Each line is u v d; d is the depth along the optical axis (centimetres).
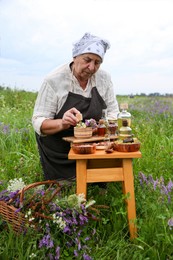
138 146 274
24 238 246
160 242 253
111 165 310
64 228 243
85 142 294
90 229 272
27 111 821
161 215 254
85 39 300
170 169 408
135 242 260
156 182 319
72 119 294
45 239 235
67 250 246
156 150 477
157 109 845
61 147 345
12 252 239
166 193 300
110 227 275
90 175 276
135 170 394
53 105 333
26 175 394
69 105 332
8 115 729
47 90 331
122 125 284
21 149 487
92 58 297
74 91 333
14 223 258
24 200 262
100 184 352
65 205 260
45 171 360
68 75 330
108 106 359
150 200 308
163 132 584
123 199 296
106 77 351
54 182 267
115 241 257
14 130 561
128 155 268
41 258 231
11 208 257
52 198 256
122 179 277
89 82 339
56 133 340
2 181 345
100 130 309
